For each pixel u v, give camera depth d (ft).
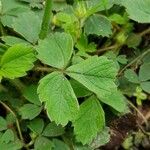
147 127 0.56
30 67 0.43
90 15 0.53
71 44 0.44
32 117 0.47
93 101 0.46
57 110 0.41
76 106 0.41
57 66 0.43
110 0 0.54
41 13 0.53
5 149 0.46
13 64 0.43
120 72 0.54
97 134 0.48
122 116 0.54
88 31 0.53
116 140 0.54
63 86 0.42
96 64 0.43
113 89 0.42
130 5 0.52
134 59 0.57
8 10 0.52
